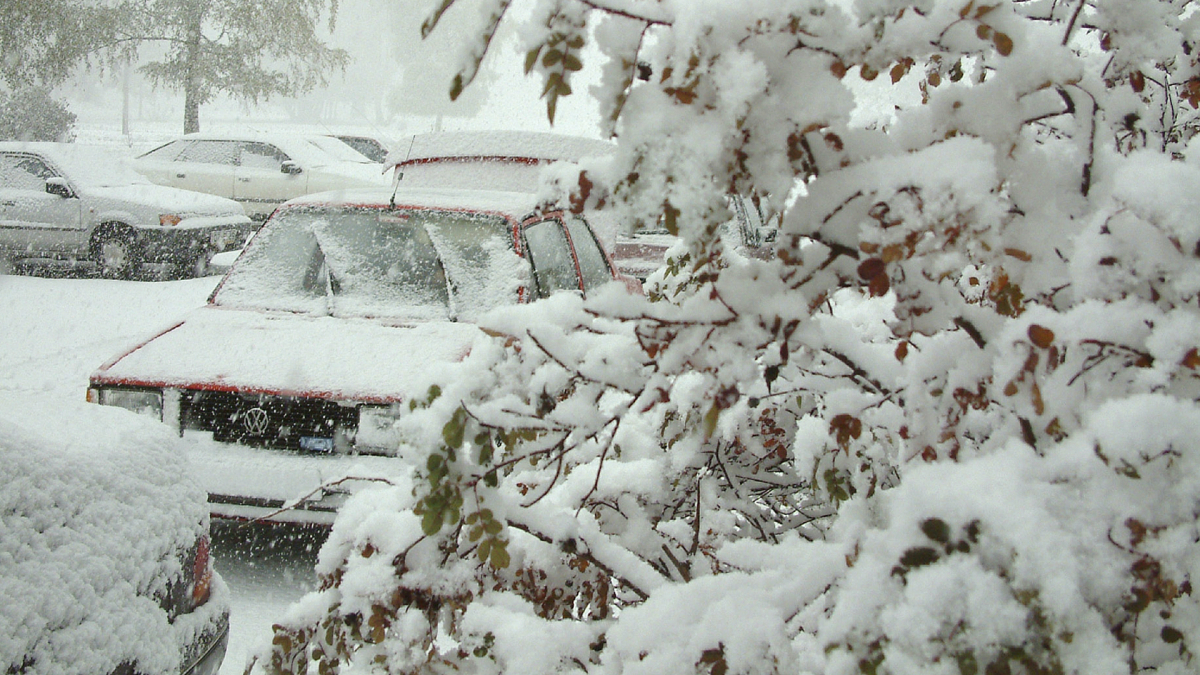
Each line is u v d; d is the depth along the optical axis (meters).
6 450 2.22
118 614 2.30
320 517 3.72
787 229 1.41
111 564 2.32
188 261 12.60
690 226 1.29
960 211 1.27
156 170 15.92
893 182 1.32
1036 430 1.39
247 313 4.48
